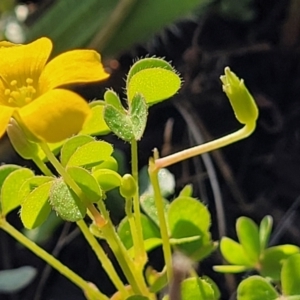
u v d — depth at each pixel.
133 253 0.13
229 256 0.14
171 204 0.13
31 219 0.12
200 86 0.21
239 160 0.20
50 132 0.10
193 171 0.20
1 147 0.20
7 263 0.19
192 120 0.20
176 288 0.12
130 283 0.12
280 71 0.21
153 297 0.13
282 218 0.19
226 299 0.18
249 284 0.12
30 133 0.11
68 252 0.19
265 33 0.22
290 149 0.20
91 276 0.19
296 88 0.21
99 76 0.11
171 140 0.20
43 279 0.19
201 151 0.12
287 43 0.21
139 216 0.12
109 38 0.20
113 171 0.12
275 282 0.14
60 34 0.20
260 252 0.14
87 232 0.12
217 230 0.19
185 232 0.13
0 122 0.10
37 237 0.19
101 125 0.12
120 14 0.20
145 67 0.12
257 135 0.20
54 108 0.10
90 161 0.12
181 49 0.22
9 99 0.12
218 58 0.21
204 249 0.13
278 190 0.20
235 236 0.19
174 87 0.12
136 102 0.12
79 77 0.11
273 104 0.21
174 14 0.20
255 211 0.19
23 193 0.12
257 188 0.20
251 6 0.22
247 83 0.21
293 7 0.21
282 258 0.14
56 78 0.11
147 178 0.15
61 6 0.20
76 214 0.11
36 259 0.19
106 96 0.12
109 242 0.12
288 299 0.12
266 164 0.20
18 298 0.19
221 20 0.22
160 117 0.21
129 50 0.21
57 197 0.11
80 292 0.19
